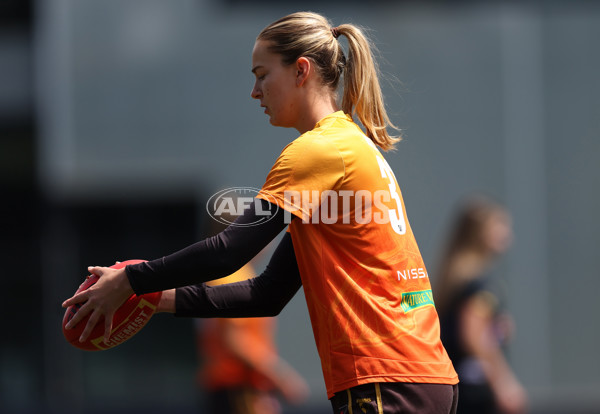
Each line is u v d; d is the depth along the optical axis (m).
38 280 31.45
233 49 30.64
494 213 16.95
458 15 30.55
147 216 31.16
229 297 10.14
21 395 31.44
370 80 9.74
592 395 30.28
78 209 31.31
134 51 30.67
